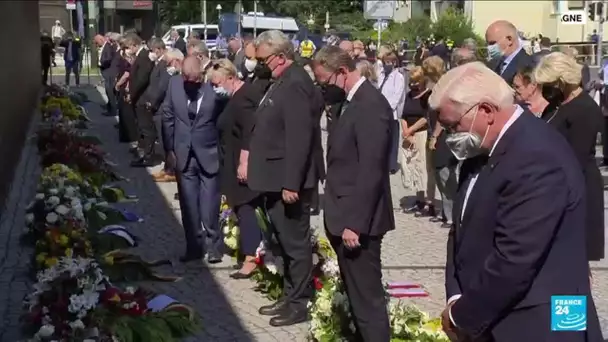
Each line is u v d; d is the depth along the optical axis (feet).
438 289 22.85
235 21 126.21
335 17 160.04
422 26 111.75
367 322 15.71
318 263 20.35
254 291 22.33
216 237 24.91
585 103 16.76
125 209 31.94
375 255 15.64
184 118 24.02
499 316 9.48
